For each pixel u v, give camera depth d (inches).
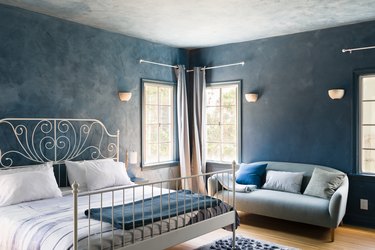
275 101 205.0
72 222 109.0
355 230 171.0
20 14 155.9
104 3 146.7
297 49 196.5
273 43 205.5
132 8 153.0
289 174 184.4
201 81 233.9
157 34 199.5
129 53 203.9
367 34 174.2
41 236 102.4
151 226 111.7
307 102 193.5
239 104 219.5
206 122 238.4
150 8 152.7
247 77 216.2
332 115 185.2
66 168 167.3
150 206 126.0
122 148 201.0
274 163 200.5
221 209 140.8
